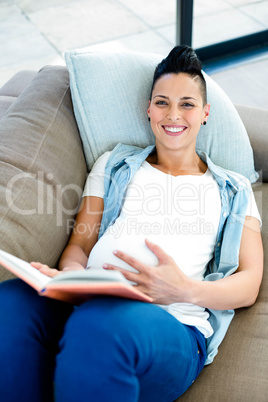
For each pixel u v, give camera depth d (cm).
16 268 87
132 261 108
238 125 144
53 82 148
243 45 309
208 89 145
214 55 305
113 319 85
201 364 108
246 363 107
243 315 120
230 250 125
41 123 134
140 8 346
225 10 313
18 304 92
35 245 113
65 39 323
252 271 121
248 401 100
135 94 144
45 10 357
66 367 82
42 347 89
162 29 321
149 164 138
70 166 135
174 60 131
